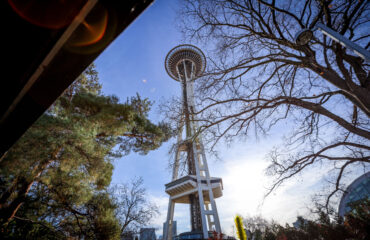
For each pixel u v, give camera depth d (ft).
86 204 38.83
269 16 22.11
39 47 4.31
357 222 40.91
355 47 10.66
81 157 25.30
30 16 3.81
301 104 22.88
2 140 6.77
